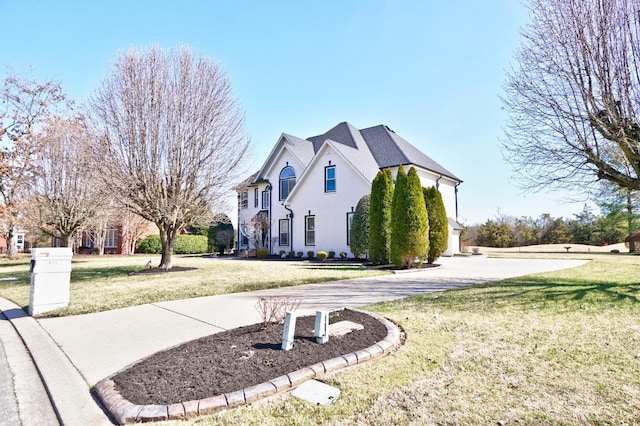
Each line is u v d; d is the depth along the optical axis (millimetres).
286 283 9336
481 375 3191
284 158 23531
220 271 12914
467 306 6078
